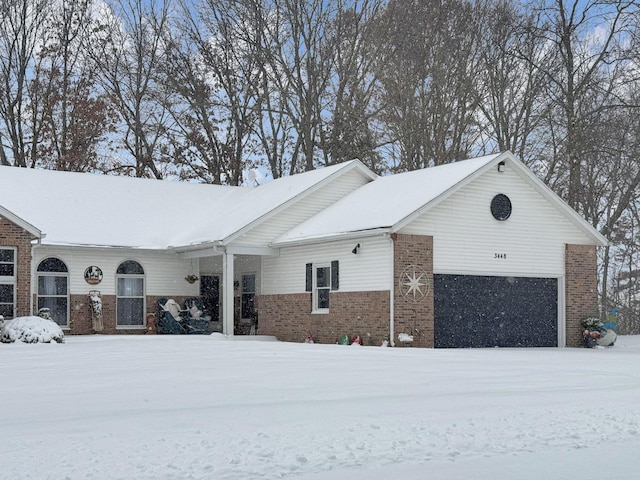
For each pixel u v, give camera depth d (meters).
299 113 47.09
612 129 40.00
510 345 27.50
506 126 44.00
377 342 25.61
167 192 36.44
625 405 10.13
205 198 36.88
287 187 33.16
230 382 12.70
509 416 9.18
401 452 7.29
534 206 28.25
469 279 26.80
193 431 8.23
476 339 26.80
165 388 11.98
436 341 25.94
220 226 31.02
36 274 29.81
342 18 45.56
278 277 30.58
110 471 6.58
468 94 44.44
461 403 10.23
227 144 48.75
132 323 31.75
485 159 27.41
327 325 27.88
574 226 29.14
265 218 29.91
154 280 32.19
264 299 31.31
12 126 45.69
